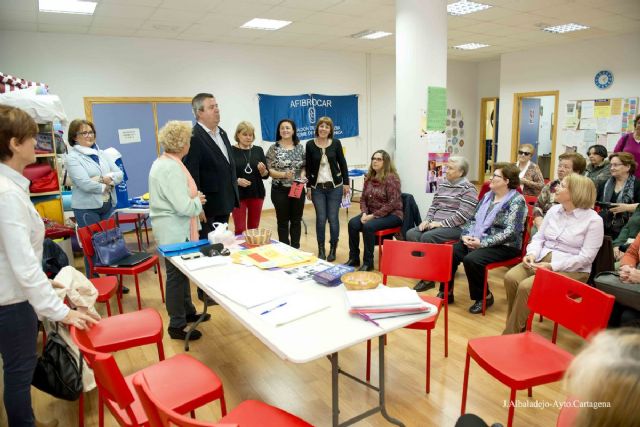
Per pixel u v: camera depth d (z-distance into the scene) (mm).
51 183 3738
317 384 2291
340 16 5434
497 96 10352
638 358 639
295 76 7691
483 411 2018
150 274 4160
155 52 6312
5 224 1382
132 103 6246
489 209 3145
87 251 3006
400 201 3967
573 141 8125
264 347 2693
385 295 1630
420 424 1934
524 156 4555
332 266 2080
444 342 2564
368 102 8734
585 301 1622
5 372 1535
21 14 4629
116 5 4547
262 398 2180
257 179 3936
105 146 6129
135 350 2674
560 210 2652
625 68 7258
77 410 2117
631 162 3328
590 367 669
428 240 3400
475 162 11117
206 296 3004
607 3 5250
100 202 3775
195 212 2557
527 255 2697
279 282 1894
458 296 3408
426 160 4273
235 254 2316
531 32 6910
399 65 4230
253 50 7180
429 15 4039
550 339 2674
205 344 2738
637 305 2131
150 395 1051
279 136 4180
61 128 4270
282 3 4793
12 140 1414
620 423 613
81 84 5840
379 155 3963
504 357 1725
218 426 917
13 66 5383
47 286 1477
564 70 8086
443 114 4297
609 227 3369
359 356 2547
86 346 1430
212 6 4773
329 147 4113
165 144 2475
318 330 1438
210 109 2924
